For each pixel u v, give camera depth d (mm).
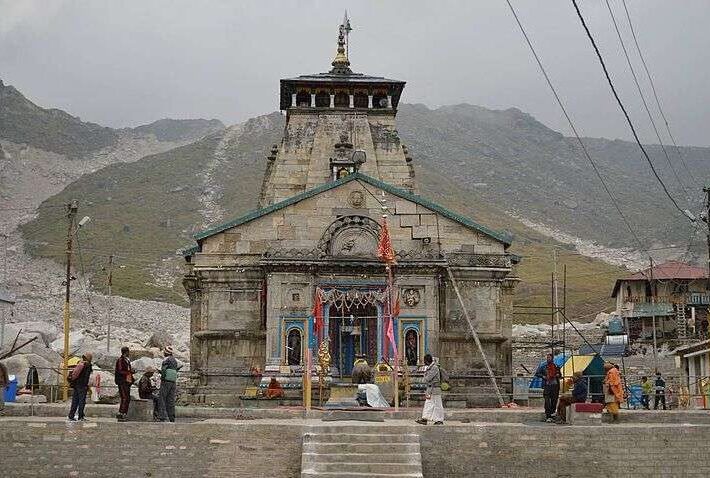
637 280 115750
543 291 158125
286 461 35406
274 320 55719
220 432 35875
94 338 105562
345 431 35719
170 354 39094
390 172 70000
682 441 36188
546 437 36000
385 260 50062
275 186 68938
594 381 49125
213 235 58406
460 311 58438
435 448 35719
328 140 69812
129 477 35562
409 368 54719
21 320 124438
